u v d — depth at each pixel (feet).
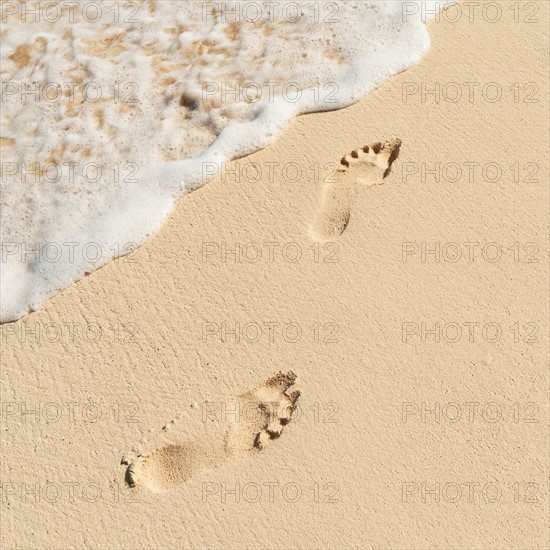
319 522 7.33
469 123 9.39
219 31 10.35
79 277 8.47
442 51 9.96
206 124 9.56
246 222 8.79
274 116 9.43
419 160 9.13
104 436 7.64
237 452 7.59
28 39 10.44
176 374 7.92
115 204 8.96
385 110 9.50
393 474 7.51
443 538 7.31
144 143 9.45
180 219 8.80
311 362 7.97
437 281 8.41
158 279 8.42
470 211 8.83
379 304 8.27
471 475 7.54
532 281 8.45
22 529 7.30
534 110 9.52
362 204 8.85
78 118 9.71
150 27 10.43
